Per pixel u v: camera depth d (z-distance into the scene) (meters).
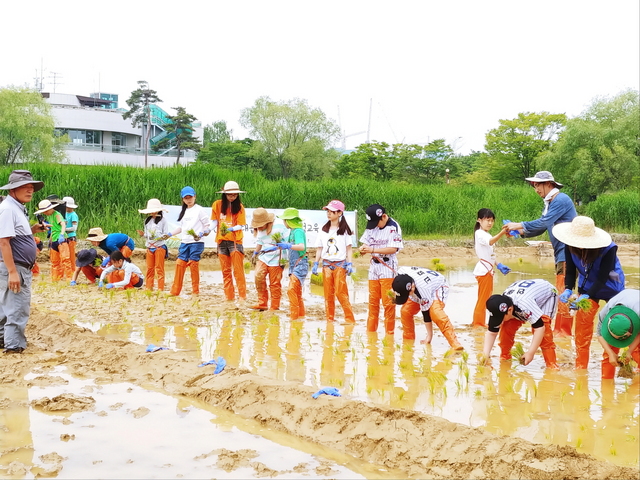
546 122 53.66
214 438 4.82
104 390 5.94
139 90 71.06
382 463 4.43
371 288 8.50
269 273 9.90
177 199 20.77
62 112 71.38
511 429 4.83
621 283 6.67
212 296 11.18
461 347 7.25
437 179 56.72
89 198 19.83
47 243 17.73
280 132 60.88
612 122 44.19
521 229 8.50
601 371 6.49
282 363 6.68
